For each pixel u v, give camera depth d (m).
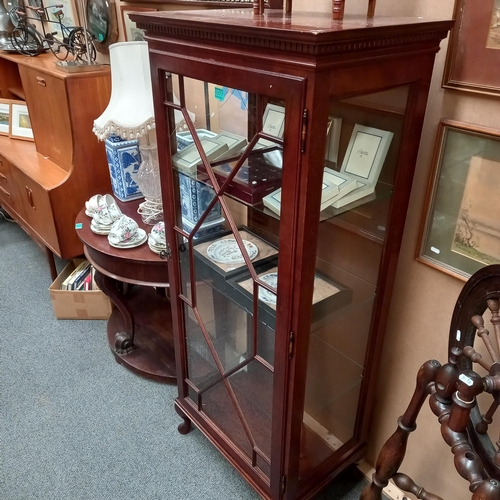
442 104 0.97
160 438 1.63
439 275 1.10
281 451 1.14
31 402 1.76
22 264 2.66
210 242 1.10
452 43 0.91
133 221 1.62
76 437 1.62
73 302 2.15
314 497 1.44
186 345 1.43
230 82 0.84
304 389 1.06
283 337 0.97
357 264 1.04
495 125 0.91
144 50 1.47
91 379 1.87
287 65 0.72
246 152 0.87
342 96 0.75
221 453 1.44
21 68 2.19
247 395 1.21
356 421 1.35
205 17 0.88
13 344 2.04
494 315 0.85
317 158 0.77
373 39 0.73
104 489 1.46
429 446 1.31
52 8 2.47
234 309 1.12
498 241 0.97
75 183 2.01
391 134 0.91
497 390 0.80
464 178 0.98
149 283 1.58
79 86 1.86
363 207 0.95
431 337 1.18
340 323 1.09
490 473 0.88
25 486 1.46
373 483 1.13
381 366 1.35
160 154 1.13
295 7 1.13
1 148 2.46
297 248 0.85
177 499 1.43
